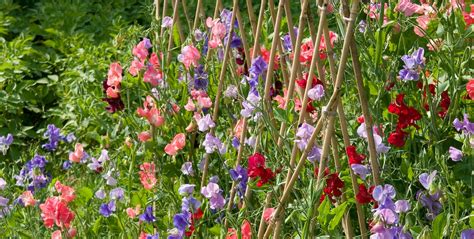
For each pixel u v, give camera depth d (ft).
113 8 27.48
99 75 18.92
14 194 14.06
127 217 12.06
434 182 8.71
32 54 23.11
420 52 10.13
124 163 13.58
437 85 10.60
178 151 12.84
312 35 9.75
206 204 11.56
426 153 10.02
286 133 10.18
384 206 8.27
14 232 12.59
